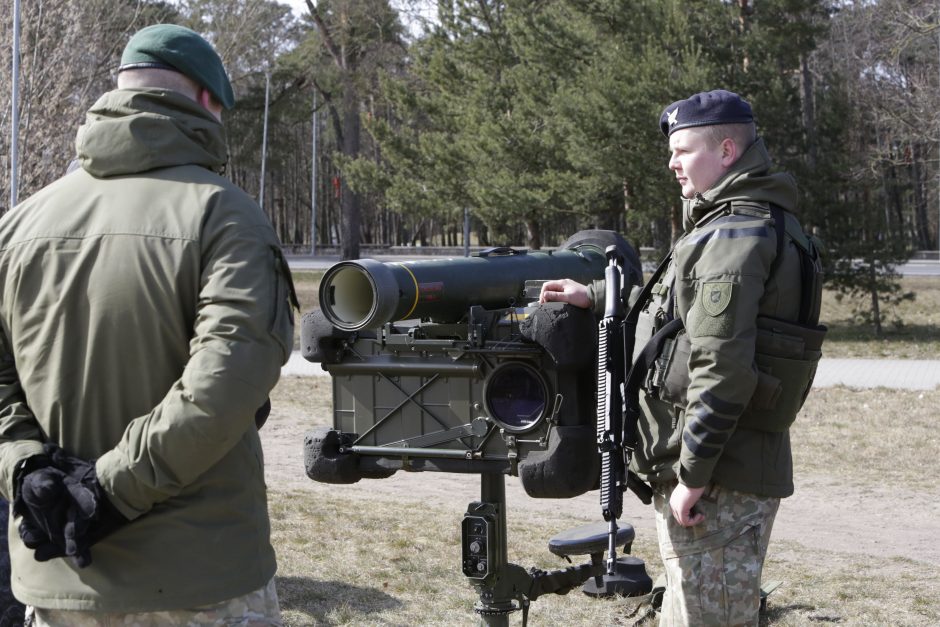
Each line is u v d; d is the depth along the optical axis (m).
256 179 64.62
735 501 2.80
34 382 2.21
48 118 15.45
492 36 21.45
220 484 2.19
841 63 31.08
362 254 54.50
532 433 2.89
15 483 2.08
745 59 17.77
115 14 19.34
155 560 2.11
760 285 2.64
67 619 2.16
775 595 5.02
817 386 13.21
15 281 2.23
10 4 15.33
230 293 2.08
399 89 22.94
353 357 3.12
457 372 2.98
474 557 3.20
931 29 22.11
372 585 5.04
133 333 2.15
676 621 2.91
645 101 16.27
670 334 2.83
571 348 2.77
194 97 2.34
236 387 2.01
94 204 2.22
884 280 19.62
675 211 18.00
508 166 19.81
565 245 3.68
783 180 2.79
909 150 31.36
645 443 2.92
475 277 3.05
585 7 18.33
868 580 5.32
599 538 4.43
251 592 2.21
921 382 13.52
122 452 2.04
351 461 3.16
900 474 8.65
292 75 42.34
